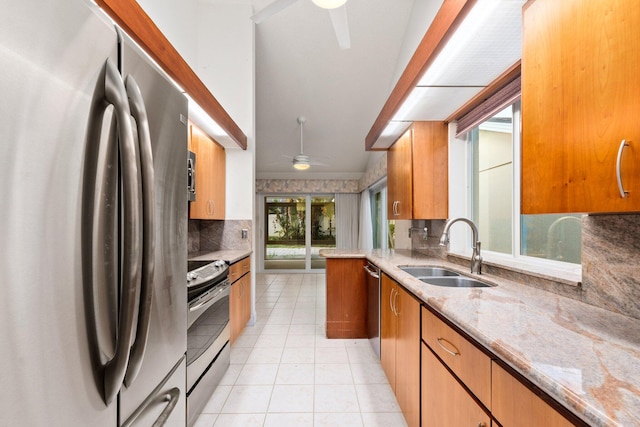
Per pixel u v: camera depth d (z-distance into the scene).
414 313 1.49
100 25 0.63
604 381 0.61
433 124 2.58
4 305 0.43
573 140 0.87
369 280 2.76
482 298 1.23
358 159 6.07
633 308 0.98
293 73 4.02
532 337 0.83
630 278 0.99
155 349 0.87
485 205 2.37
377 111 4.66
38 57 0.48
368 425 1.67
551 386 0.61
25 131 0.46
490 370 0.87
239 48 3.38
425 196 2.58
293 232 6.88
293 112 4.69
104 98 0.63
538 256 1.75
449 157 2.58
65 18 0.53
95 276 0.60
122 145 0.62
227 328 2.29
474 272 1.85
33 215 0.47
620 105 0.74
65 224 0.53
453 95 2.03
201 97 2.02
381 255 2.82
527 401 0.72
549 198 0.95
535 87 1.00
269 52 3.74
